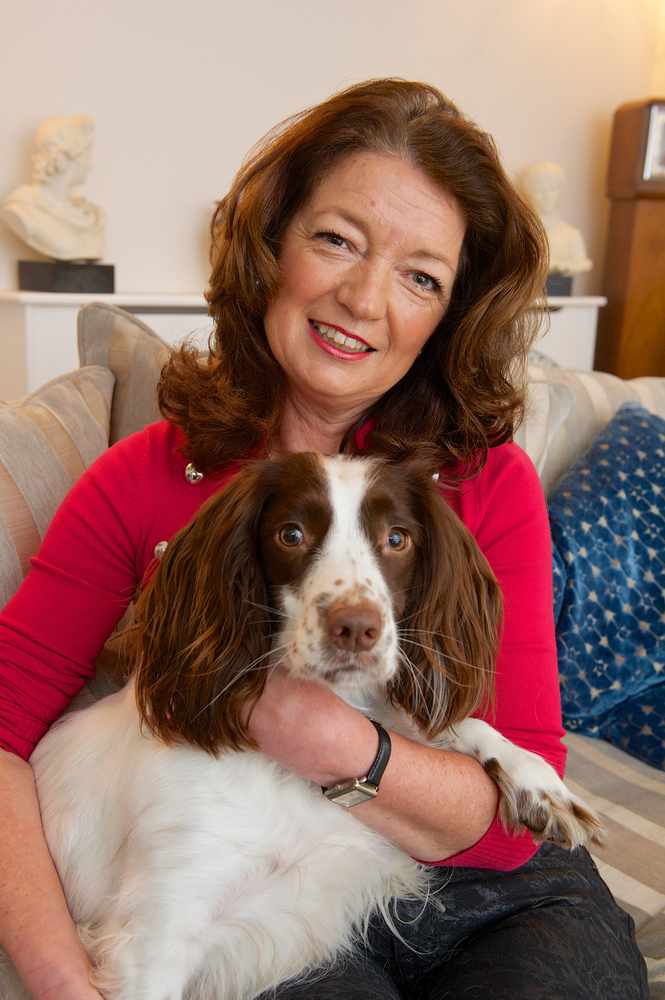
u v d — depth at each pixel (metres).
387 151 1.56
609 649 2.57
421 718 1.51
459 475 1.72
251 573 1.43
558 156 5.92
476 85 5.51
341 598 1.30
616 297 5.71
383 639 1.31
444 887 1.60
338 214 1.55
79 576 1.64
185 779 1.45
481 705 1.60
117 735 1.57
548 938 1.44
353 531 1.40
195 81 4.62
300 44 4.88
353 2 4.98
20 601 1.65
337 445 1.83
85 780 1.55
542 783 1.47
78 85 4.31
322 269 1.57
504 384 1.75
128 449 1.73
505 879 1.61
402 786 1.42
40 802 1.56
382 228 1.54
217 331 1.77
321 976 1.46
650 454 2.81
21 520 1.83
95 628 1.65
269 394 1.74
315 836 1.50
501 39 5.51
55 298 3.95
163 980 1.34
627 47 5.97
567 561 2.57
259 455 1.69
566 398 2.79
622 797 2.25
